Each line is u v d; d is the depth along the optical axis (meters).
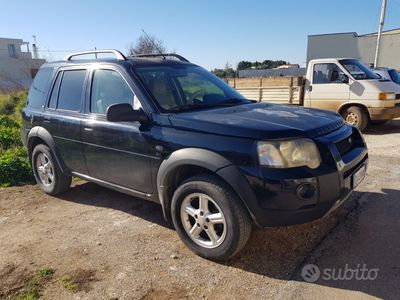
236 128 2.97
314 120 3.28
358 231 3.64
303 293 2.75
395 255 3.19
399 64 42.44
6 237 3.96
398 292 2.71
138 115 3.48
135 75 3.81
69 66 4.67
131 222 4.16
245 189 2.85
